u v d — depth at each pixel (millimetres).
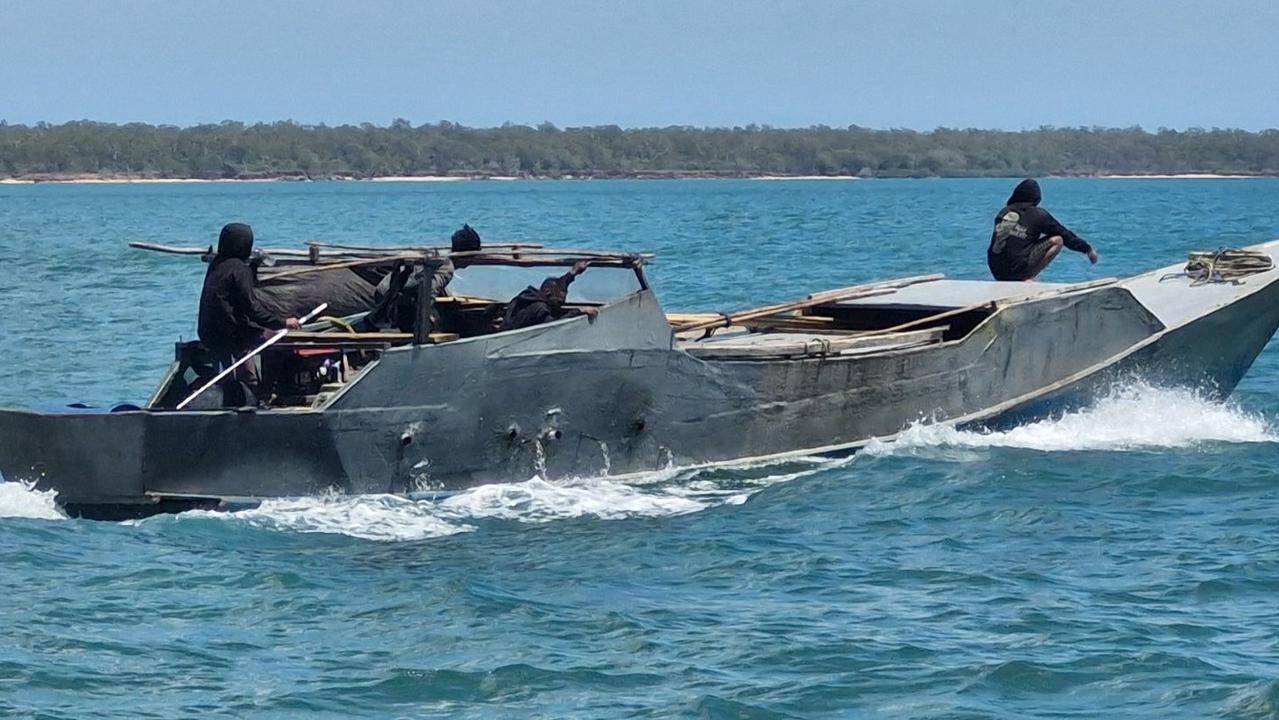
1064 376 58250
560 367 49125
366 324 51312
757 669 35625
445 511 47156
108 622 38062
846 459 53781
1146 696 34094
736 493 49938
